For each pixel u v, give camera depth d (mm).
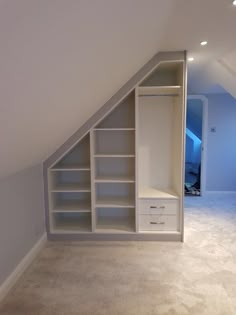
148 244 2895
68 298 1982
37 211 2795
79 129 2818
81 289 2092
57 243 2953
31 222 2641
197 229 3312
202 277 2242
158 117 3246
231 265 2434
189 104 5430
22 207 2449
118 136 3256
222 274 2285
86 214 3443
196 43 2379
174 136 3189
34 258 2611
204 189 5023
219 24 1943
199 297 1980
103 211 3424
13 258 2244
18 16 721
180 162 2867
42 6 759
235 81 3242
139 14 1340
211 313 1811
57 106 1650
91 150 2857
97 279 2227
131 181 2912
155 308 1862
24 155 2035
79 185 3201
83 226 3131
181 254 2654
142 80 2707
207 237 3064
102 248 2812
